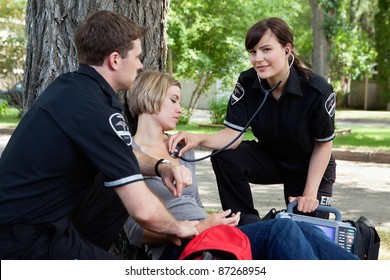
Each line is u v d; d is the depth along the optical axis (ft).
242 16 55.06
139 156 10.48
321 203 13.85
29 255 8.60
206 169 33.40
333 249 9.71
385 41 91.04
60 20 13.23
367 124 66.44
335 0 58.18
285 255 9.38
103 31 9.03
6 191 8.64
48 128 8.54
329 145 13.35
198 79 57.72
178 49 54.08
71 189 8.80
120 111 8.98
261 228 9.87
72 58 13.25
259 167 14.23
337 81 92.17
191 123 57.26
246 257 9.07
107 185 8.71
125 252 12.72
